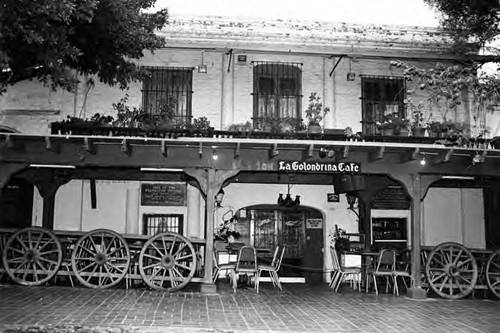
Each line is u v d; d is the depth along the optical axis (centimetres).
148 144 1070
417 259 1114
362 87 1408
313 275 1427
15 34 795
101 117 1177
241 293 1100
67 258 1149
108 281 1159
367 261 1264
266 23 1356
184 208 1388
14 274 1099
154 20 1080
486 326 812
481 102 906
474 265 1127
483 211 1462
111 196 1381
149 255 1097
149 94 1368
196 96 1379
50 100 1356
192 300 977
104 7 903
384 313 909
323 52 1327
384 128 1226
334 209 1430
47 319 769
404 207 1436
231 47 1319
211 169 1096
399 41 1329
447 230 1446
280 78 1397
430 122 1327
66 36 880
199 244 1152
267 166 1103
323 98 1398
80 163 1080
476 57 1166
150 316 815
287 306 955
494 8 1035
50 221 1232
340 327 781
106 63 1055
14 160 1067
